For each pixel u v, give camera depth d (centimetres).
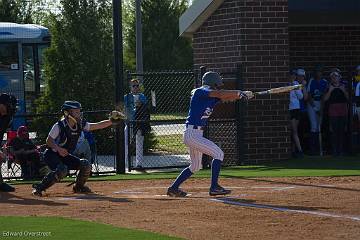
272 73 3747
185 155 4353
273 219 1994
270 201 2325
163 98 5019
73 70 4572
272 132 3744
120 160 3478
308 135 4022
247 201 2333
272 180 2920
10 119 2748
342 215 2047
